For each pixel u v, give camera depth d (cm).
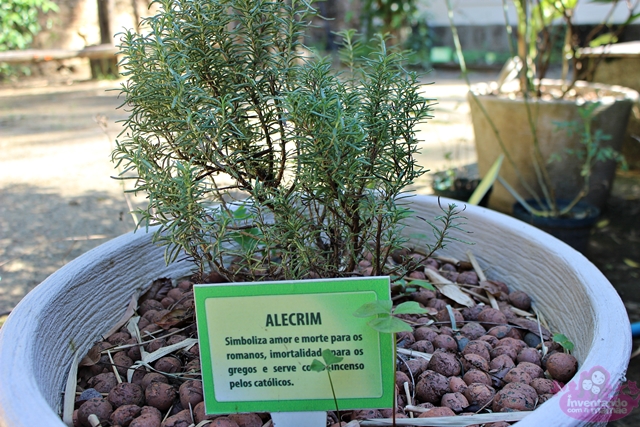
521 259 135
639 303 215
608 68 365
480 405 96
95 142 430
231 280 109
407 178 105
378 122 98
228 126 100
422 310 79
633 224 292
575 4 284
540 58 280
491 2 764
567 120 258
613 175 290
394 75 101
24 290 212
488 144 281
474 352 112
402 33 735
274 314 85
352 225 106
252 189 103
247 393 87
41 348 95
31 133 457
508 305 132
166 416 99
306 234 105
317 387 87
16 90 651
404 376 103
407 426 90
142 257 133
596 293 102
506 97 282
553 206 249
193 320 127
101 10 711
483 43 796
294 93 86
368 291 84
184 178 88
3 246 250
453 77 697
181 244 96
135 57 96
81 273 113
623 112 269
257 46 102
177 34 93
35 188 330
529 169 270
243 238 114
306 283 83
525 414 89
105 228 269
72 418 97
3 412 74
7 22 670
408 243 159
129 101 97
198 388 100
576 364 102
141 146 100
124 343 119
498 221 141
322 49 750
